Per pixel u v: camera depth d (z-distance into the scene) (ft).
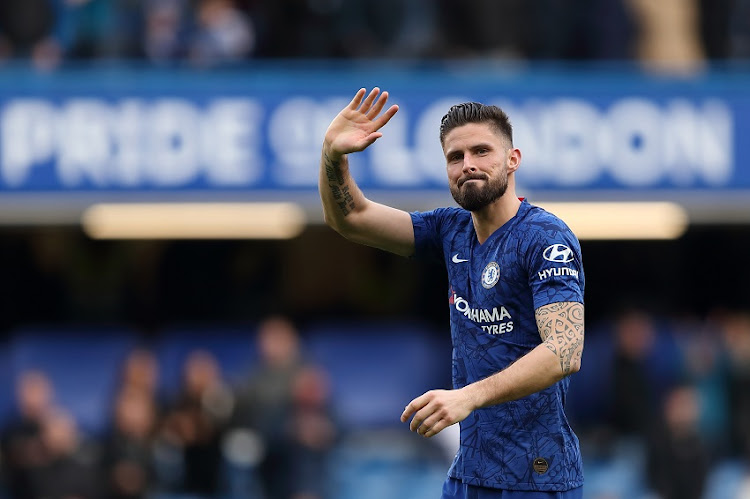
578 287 47.85
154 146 119.34
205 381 119.44
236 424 117.39
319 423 117.60
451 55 133.08
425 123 120.88
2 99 118.42
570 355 46.32
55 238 136.98
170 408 126.52
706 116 123.44
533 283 48.19
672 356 132.36
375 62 132.98
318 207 124.26
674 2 137.80
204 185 119.44
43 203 118.52
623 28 134.51
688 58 137.80
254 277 138.31
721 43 138.51
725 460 125.90
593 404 132.87
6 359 128.57
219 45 129.18
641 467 121.29
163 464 118.52
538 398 49.24
